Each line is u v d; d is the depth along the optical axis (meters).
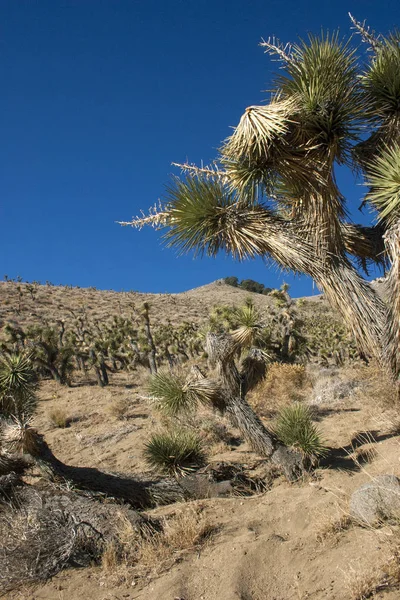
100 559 4.00
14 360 5.99
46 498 4.67
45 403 16.27
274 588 3.17
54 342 22.06
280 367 13.05
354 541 3.42
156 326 46.38
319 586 2.97
